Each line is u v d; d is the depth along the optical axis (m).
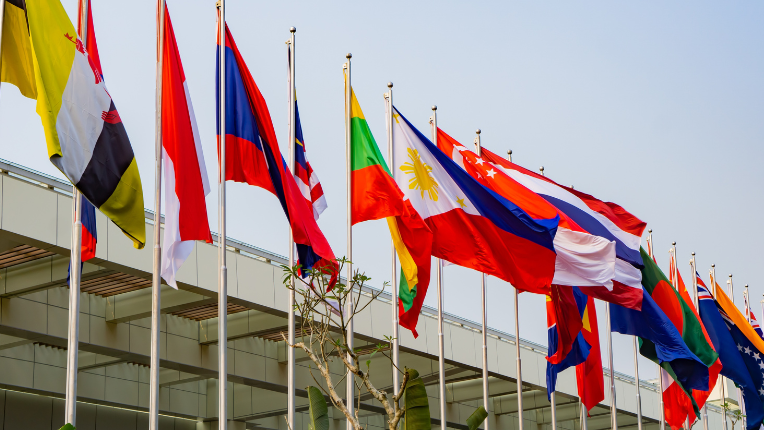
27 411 26.03
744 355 30.53
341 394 30.50
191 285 21.97
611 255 21.14
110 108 13.98
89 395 26.39
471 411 37.16
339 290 13.37
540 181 23.48
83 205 15.13
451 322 30.86
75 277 14.12
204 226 15.48
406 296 18.78
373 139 19.09
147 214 21.34
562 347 22.03
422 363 31.11
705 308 29.80
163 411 28.84
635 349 30.55
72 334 13.91
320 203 18.89
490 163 23.12
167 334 25.38
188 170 15.52
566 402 40.59
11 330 21.42
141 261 20.86
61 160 12.91
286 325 25.48
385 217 18.55
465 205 20.02
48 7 13.48
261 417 30.97
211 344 26.72
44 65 13.10
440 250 19.75
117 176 13.75
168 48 15.94
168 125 15.67
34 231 18.48
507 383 35.53
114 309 23.88
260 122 17.19
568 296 22.23
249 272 23.52
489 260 19.83
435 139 21.91
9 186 18.20
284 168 16.81
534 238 20.16
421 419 13.26
